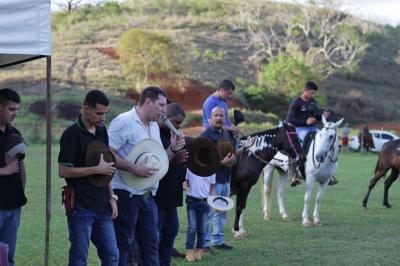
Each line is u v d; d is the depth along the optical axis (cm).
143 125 691
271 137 1113
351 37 7719
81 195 622
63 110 4644
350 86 7469
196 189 898
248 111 5741
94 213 627
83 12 7850
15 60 739
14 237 679
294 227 1255
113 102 5203
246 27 8025
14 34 585
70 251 626
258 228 1238
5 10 579
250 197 1745
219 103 1019
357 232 1205
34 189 1747
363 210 1524
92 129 639
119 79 5850
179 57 6109
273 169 1341
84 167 620
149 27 7700
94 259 934
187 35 7600
